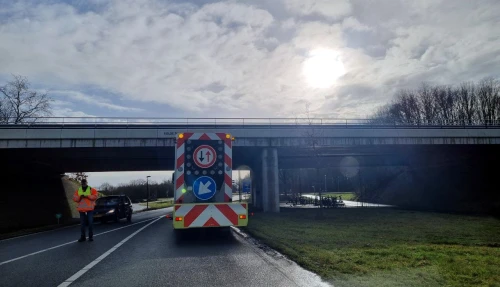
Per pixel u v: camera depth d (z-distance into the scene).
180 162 12.61
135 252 10.12
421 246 10.44
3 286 6.44
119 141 29.91
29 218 30.64
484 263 7.92
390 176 60.69
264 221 20.19
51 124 29.62
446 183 44.38
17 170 35.62
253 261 8.61
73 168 43.53
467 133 35.47
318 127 33.41
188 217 11.82
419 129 35.00
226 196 12.62
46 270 7.76
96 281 6.77
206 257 9.20
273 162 33.00
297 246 10.27
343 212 30.81
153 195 92.81
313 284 6.36
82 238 12.82
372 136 34.16
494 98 59.28
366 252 9.28
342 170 81.06
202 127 31.61
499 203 32.53
